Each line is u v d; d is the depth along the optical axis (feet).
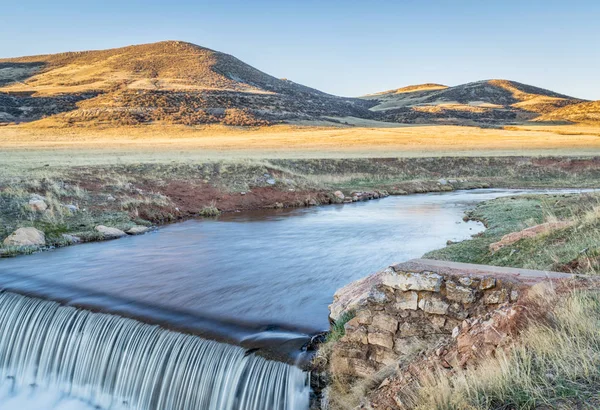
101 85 447.01
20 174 91.66
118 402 34.06
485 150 210.38
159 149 188.75
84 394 35.88
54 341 38.24
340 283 46.52
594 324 17.22
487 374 16.34
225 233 75.66
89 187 91.35
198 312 37.37
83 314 37.88
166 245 66.44
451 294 21.72
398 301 23.39
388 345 23.41
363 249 62.23
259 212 100.78
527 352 16.83
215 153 175.83
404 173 166.30
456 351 19.03
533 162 182.80
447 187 148.56
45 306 40.24
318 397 25.71
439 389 16.46
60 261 56.59
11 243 61.82
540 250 38.40
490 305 20.72
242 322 35.04
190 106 373.61
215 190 108.47
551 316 18.24
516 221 67.00
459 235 69.46
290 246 64.95
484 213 83.61
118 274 50.08
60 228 70.28
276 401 27.12
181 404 30.91
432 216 90.48
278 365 27.86
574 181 163.22
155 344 33.22
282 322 35.09
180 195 101.71
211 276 49.19
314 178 143.84
